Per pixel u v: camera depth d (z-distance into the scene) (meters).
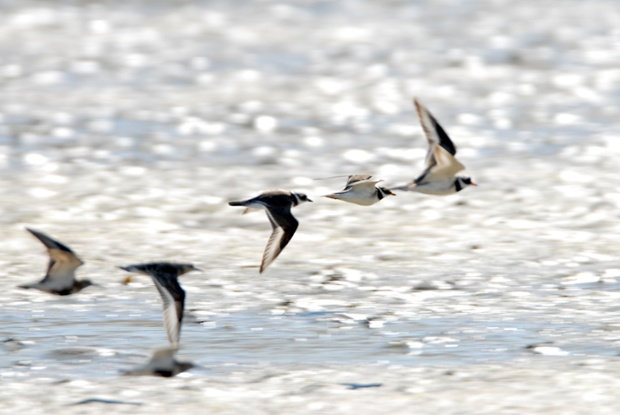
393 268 16.09
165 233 18.31
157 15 52.97
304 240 17.81
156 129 28.67
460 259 16.64
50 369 11.43
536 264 16.30
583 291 14.80
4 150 25.61
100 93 34.41
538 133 28.45
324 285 15.13
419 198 20.91
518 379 11.13
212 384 10.98
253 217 19.48
